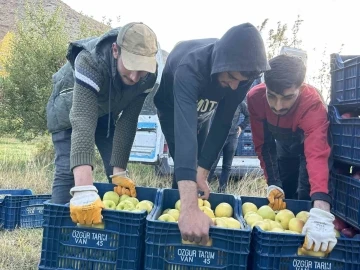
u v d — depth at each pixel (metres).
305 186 3.58
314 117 3.06
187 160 2.48
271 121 3.42
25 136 10.30
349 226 3.26
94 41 2.99
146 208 2.82
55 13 10.61
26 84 9.83
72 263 2.46
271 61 2.94
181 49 3.36
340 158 3.26
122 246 2.41
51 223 2.47
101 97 3.09
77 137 2.60
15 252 4.04
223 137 3.30
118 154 3.33
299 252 2.34
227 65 2.53
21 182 7.01
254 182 7.13
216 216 2.98
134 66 2.69
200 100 3.19
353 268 2.34
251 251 2.47
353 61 3.12
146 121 7.33
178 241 2.35
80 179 2.50
